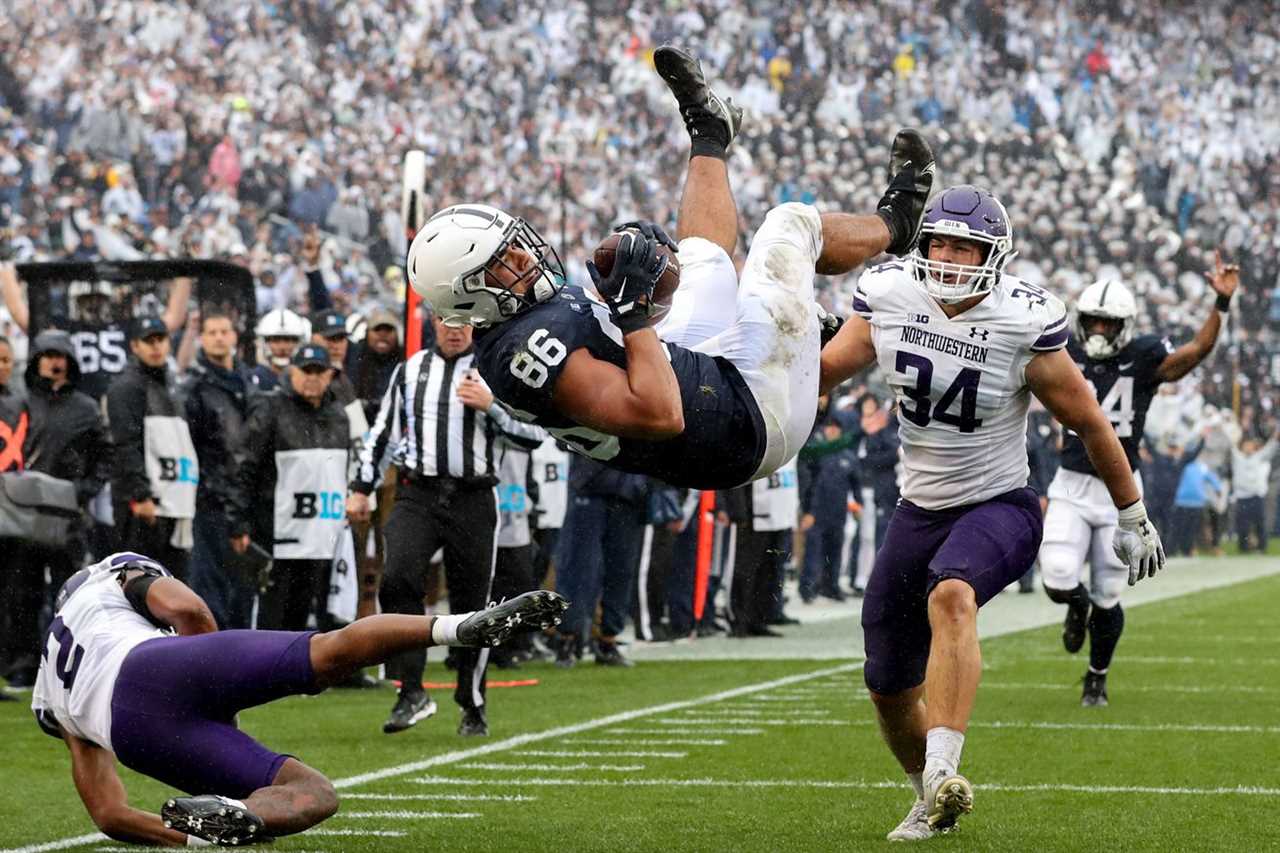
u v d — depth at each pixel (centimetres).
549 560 4241
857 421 5641
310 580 3394
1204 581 6725
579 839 1873
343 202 7656
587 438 1645
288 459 3362
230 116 7788
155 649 1609
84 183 6844
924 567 1930
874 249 1828
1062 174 11044
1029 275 10431
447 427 2688
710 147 1800
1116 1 12281
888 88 10938
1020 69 11638
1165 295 10362
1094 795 2166
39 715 1723
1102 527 3067
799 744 2633
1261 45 12675
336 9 8894
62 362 3281
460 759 2481
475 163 8725
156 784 2302
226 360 3441
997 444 1928
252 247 7075
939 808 1734
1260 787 2227
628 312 1559
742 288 1719
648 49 10194
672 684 3462
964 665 1770
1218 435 8844
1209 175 11681
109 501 3472
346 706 3155
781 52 10794
